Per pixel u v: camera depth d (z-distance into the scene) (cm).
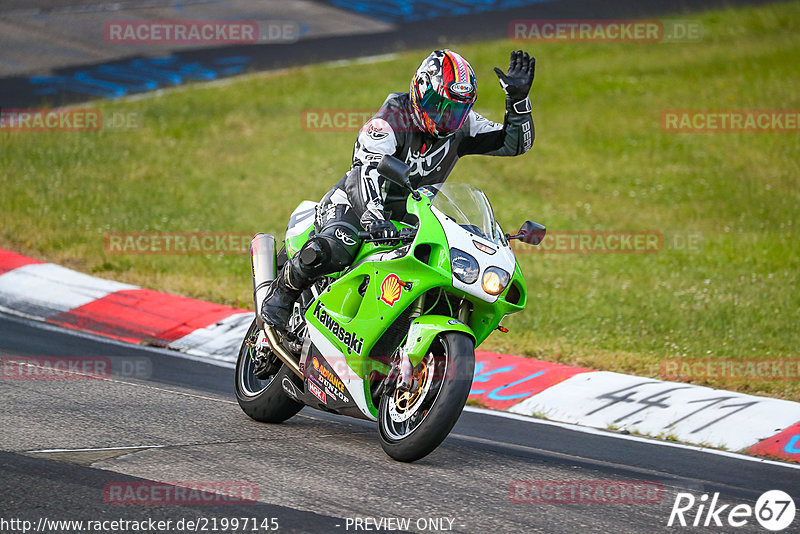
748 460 2411
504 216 5391
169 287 3931
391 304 1997
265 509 1652
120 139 6131
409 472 1941
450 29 9225
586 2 10238
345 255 2106
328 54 8294
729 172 6238
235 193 5438
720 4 10175
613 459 2345
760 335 3666
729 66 8312
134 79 7350
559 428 2653
